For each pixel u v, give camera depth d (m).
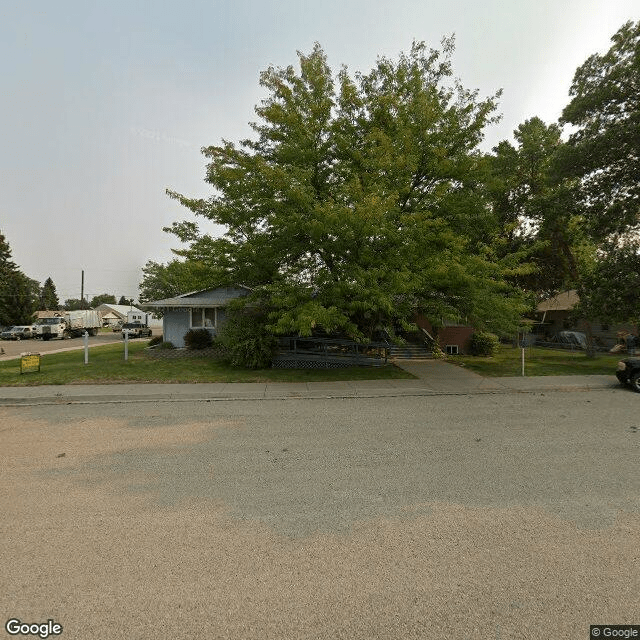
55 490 4.40
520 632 2.33
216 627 2.38
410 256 11.20
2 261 51.19
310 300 11.25
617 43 14.02
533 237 19.88
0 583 2.79
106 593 2.69
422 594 2.67
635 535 3.39
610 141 13.98
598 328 25.19
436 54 13.80
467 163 12.66
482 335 20.30
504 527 3.54
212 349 18.08
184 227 13.08
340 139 11.95
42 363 16.33
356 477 4.74
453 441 6.16
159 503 4.07
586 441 6.11
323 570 2.94
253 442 6.19
